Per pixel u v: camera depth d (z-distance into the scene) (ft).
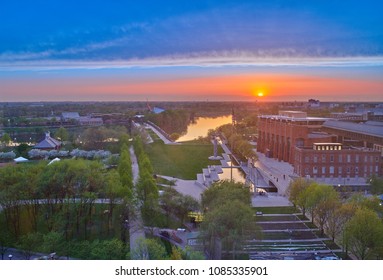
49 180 377.30
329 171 611.47
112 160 655.76
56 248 291.58
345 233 305.73
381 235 288.92
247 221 297.12
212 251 290.56
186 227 390.83
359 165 610.65
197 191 559.38
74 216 375.04
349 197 430.20
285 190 538.88
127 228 369.30
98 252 278.46
